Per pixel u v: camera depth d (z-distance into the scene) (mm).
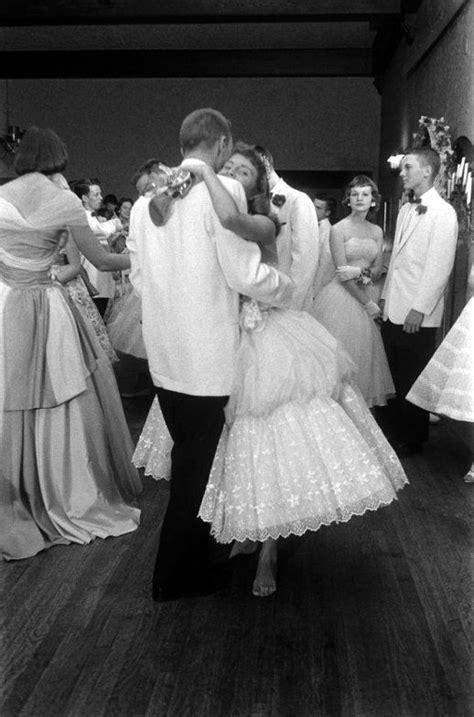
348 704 2154
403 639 2482
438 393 3879
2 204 3109
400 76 8430
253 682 2252
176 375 2613
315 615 2631
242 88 11531
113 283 6203
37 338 3135
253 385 2576
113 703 2152
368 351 4344
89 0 8078
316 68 10789
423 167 4238
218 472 2668
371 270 4508
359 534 3303
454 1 5109
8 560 3020
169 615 2625
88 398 3289
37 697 2178
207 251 2500
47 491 3188
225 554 3084
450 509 3576
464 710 2125
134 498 3588
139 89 11555
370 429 2842
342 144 11523
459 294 5000
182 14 8125
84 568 2965
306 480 2533
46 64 10914
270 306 2697
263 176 2725
